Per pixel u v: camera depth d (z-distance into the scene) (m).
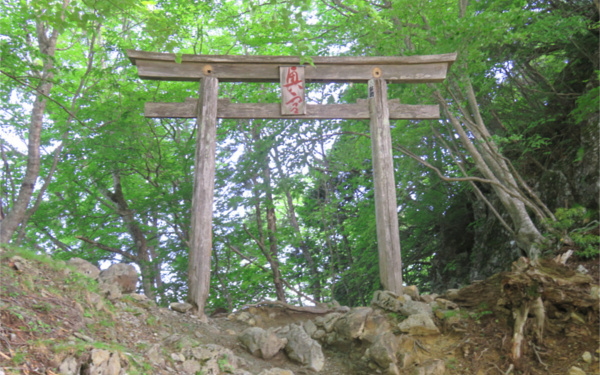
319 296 16.12
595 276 6.30
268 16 10.26
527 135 11.49
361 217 13.87
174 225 11.93
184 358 4.71
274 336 5.77
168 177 12.22
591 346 4.79
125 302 5.85
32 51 7.51
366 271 14.48
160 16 3.63
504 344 5.11
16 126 11.09
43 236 13.91
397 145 10.32
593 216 8.28
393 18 9.47
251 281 12.89
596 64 10.10
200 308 6.54
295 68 7.37
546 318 5.22
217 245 12.49
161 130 13.83
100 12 3.67
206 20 11.84
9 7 9.76
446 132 12.64
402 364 5.18
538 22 8.50
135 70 11.30
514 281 5.37
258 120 11.96
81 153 11.89
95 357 3.59
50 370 3.31
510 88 11.91
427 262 15.80
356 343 5.79
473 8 8.08
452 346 5.39
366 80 7.54
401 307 6.16
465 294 6.43
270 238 13.84
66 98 11.98
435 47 7.98
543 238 8.28
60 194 13.74
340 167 12.94
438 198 14.17
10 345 3.37
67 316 4.31
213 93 7.19
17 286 4.32
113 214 13.62
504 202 9.12
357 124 11.38
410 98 9.57
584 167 9.23
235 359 5.05
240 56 7.26
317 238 16.81
